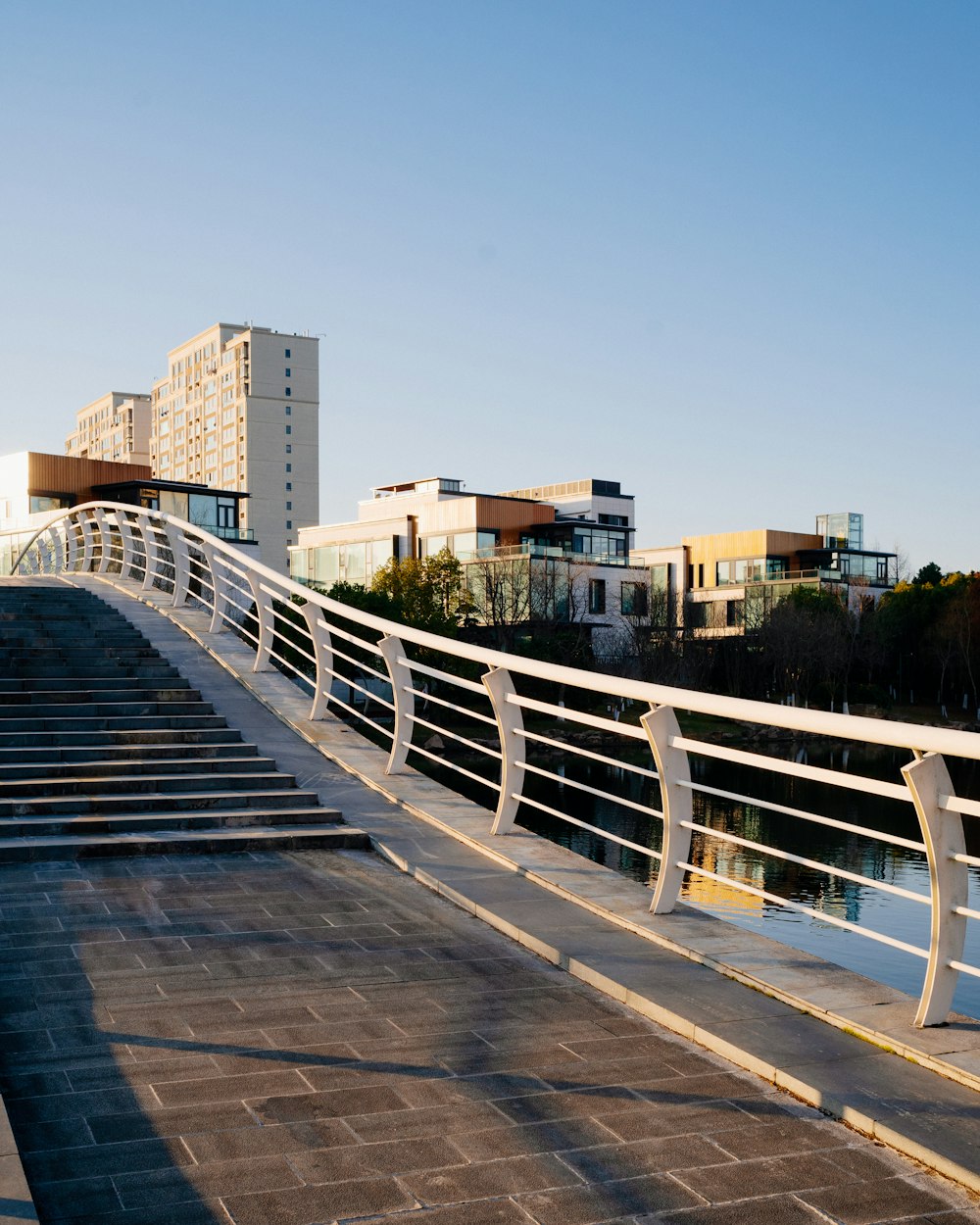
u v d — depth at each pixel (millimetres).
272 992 5461
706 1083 4543
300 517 124688
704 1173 3799
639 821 31922
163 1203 3518
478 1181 3709
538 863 7668
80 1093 4289
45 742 10258
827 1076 4461
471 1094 4383
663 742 6391
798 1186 3723
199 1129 4020
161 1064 4570
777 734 58062
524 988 5664
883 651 73812
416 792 9672
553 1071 4625
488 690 8328
